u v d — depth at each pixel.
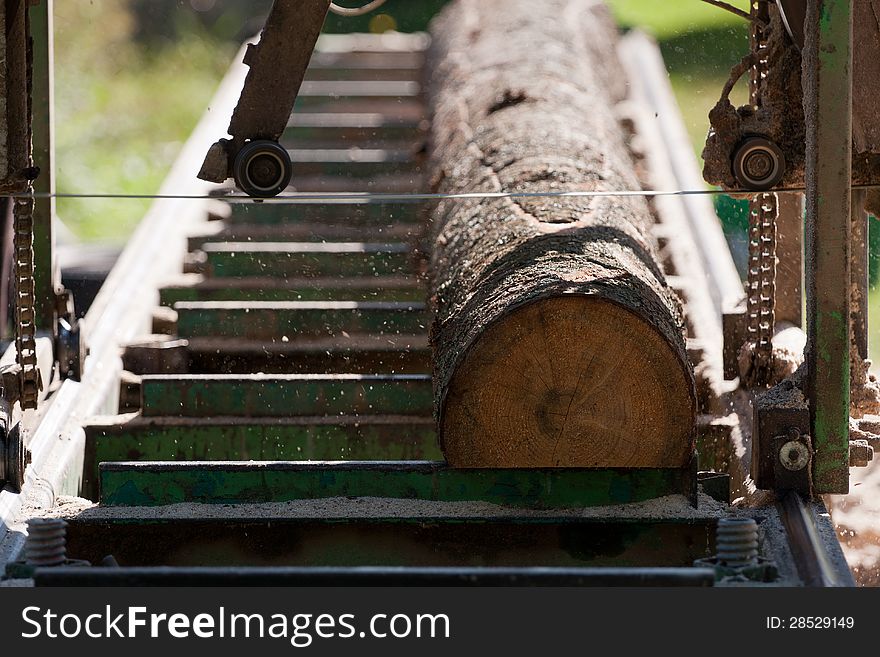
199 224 13.75
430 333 8.69
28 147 7.89
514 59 13.97
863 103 7.91
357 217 13.84
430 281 10.73
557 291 7.32
